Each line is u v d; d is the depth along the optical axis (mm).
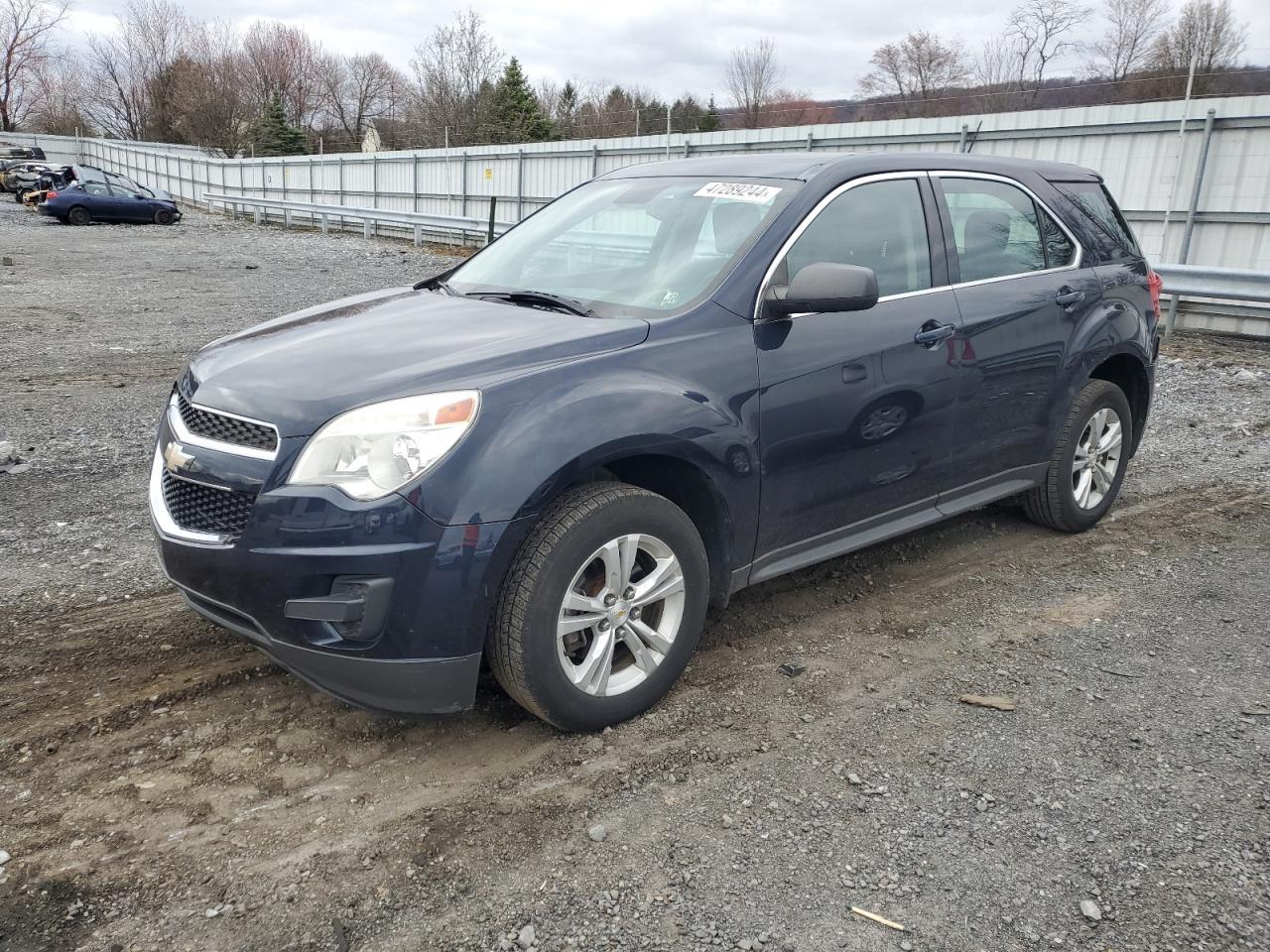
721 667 3520
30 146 61000
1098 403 4750
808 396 3395
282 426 2697
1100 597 4191
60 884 2391
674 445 3004
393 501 2602
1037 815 2672
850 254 3666
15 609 3926
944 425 3949
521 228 4422
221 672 3451
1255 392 8500
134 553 4555
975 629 3873
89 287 14789
